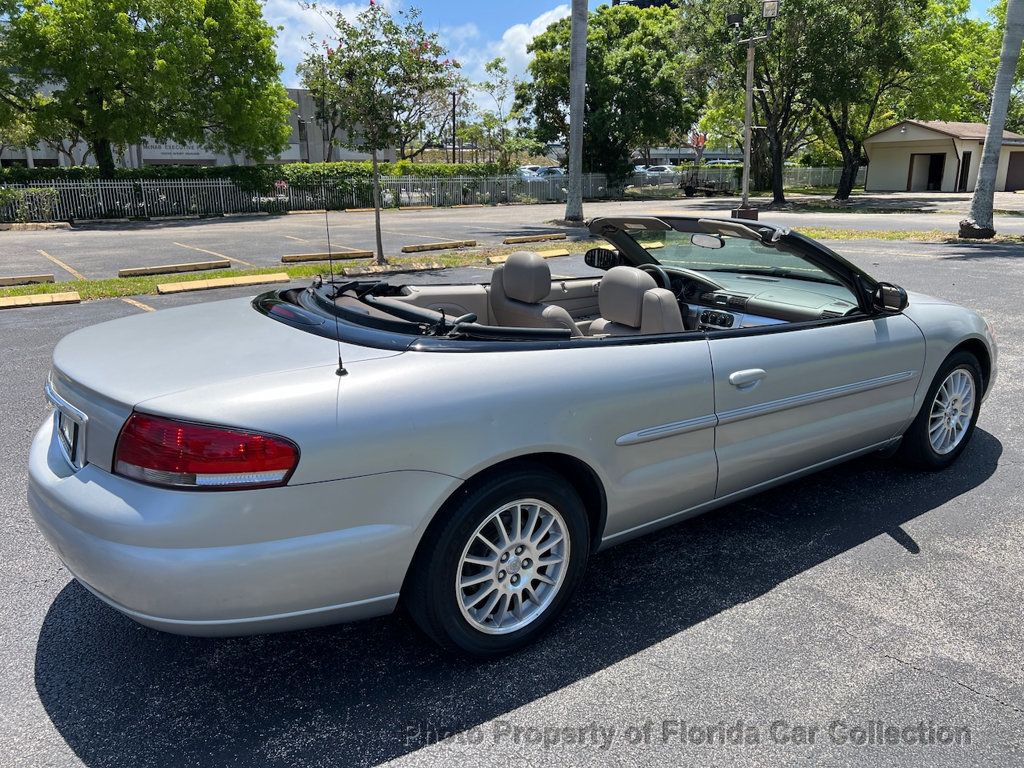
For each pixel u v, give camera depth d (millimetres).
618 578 3279
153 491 2150
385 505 2314
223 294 10453
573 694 2529
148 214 28734
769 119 33344
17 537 3584
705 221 3719
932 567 3344
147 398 2223
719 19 30328
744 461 3273
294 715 2428
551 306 3676
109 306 9469
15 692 2521
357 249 16266
